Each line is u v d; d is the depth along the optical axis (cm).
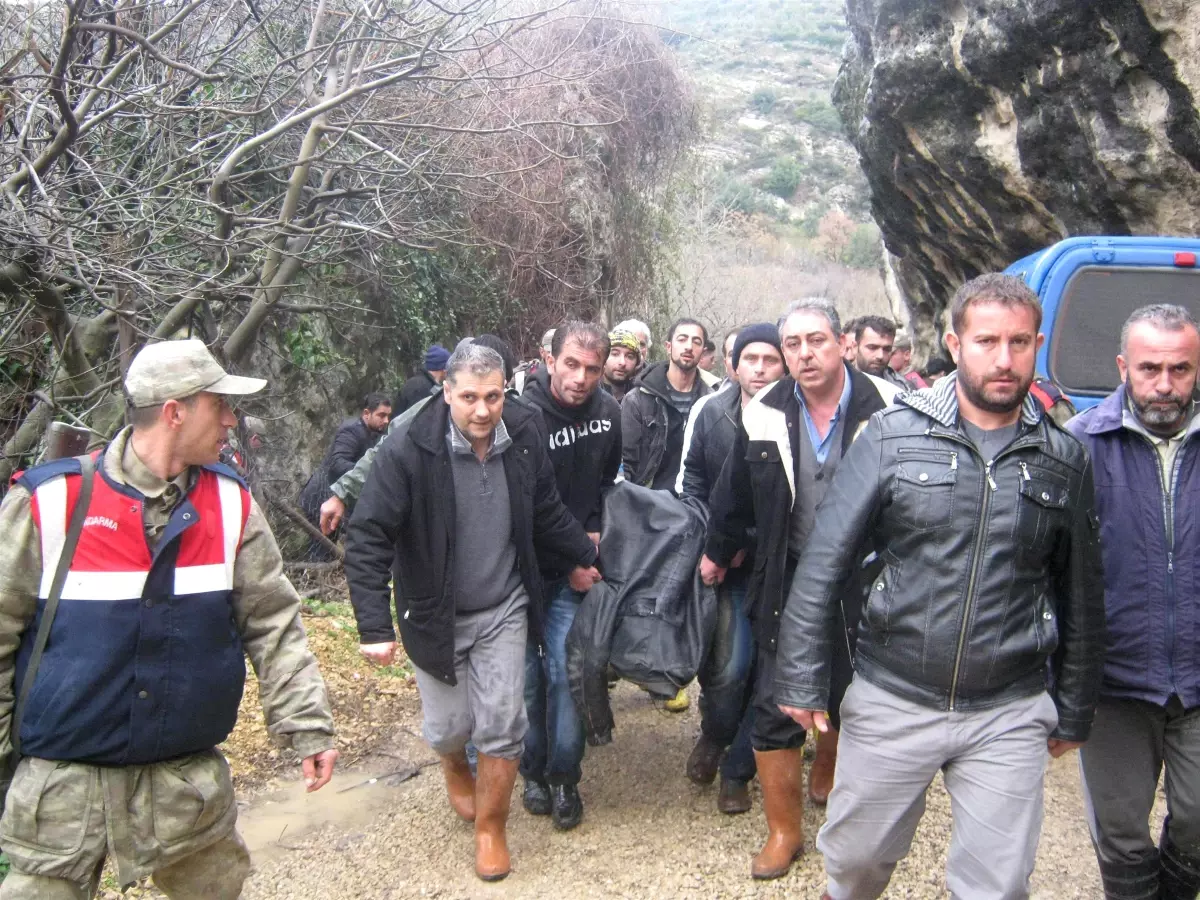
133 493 238
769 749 348
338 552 757
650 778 441
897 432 266
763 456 346
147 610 236
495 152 843
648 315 1434
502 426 361
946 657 256
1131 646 283
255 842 390
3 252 504
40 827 232
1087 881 349
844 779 276
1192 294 516
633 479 533
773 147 5053
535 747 404
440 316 1065
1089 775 296
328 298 880
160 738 238
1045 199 780
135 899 338
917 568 260
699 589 386
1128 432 288
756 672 390
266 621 263
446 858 373
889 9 843
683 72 1365
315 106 586
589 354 398
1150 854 292
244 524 254
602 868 365
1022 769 256
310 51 600
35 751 232
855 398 346
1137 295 519
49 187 528
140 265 566
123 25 580
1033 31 696
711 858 369
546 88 1001
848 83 1038
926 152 862
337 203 780
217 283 592
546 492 377
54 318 550
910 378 635
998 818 255
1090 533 262
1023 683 261
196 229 581
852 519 269
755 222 4062
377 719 520
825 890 344
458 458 355
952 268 995
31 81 566
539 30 1019
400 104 706
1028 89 735
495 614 363
